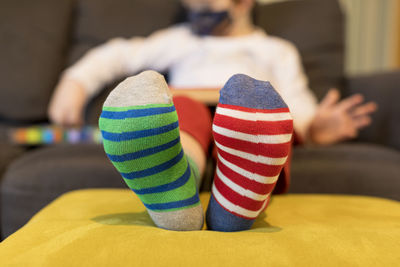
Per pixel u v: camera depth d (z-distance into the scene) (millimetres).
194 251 316
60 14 1146
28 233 388
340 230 377
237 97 373
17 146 907
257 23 1180
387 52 1506
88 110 1072
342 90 1123
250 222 400
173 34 1122
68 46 1176
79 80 1043
